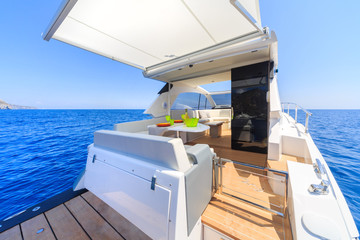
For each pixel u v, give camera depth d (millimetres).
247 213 1311
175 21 1806
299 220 834
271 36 1828
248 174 1704
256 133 2732
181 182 903
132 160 1155
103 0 1428
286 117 5586
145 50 2551
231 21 1820
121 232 1258
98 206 1575
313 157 1792
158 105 4535
